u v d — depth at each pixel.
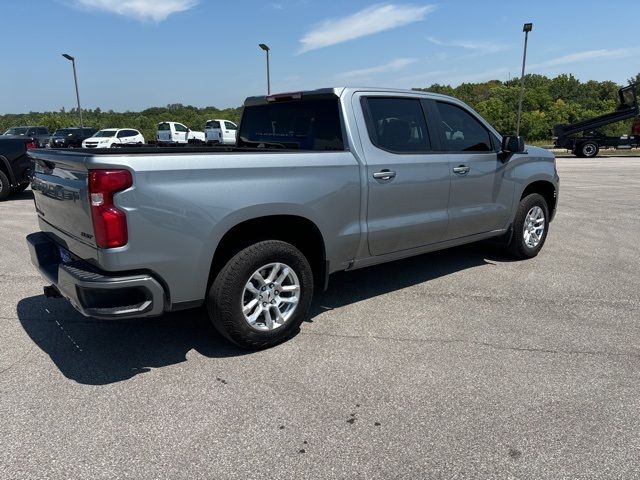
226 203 3.31
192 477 2.40
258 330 3.64
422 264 5.98
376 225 4.27
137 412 2.93
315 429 2.77
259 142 4.94
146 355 3.66
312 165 3.75
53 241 3.80
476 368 3.43
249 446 2.63
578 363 3.50
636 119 26.64
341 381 3.27
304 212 3.72
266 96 4.73
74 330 4.10
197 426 2.80
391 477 2.40
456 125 5.00
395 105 4.46
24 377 3.34
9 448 2.61
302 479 2.39
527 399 3.05
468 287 5.12
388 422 2.83
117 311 3.04
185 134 32.34
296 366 3.48
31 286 5.16
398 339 3.90
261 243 3.54
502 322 4.22
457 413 2.91
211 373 3.39
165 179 3.07
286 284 3.81
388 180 4.27
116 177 2.93
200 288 3.35
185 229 3.18
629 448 2.59
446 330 4.07
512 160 5.53
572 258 6.20
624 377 3.31
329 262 4.05
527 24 25.88
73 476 2.41
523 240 5.94
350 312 4.47
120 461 2.51
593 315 4.36
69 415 2.90
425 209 4.67
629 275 5.50
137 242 3.03
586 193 12.13
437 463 2.49
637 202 10.70
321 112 4.27
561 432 2.73
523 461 2.50
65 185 3.30
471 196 5.12
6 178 10.86
